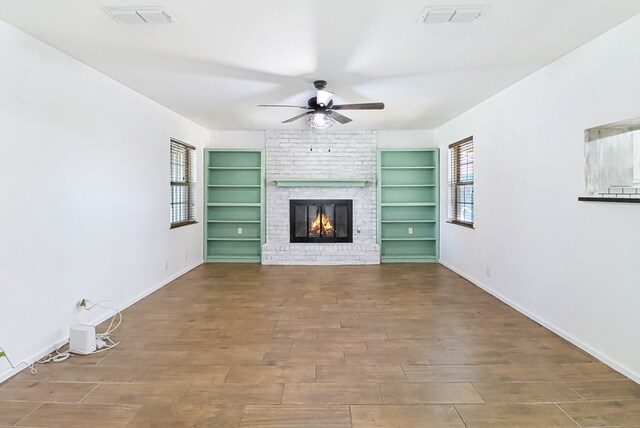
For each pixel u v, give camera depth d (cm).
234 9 238
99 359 279
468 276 541
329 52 311
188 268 606
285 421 203
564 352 291
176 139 547
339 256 664
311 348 299
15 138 260
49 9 236
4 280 251
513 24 260
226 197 702
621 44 256
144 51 307
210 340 316
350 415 208
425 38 283
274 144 690
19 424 199
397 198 707
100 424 200
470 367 266
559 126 323
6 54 254
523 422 202
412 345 305
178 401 222
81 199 331
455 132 586
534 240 363
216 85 404
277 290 484
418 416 207
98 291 357
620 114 257
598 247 278
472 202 544
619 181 267
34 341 276
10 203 256
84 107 336
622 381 245
